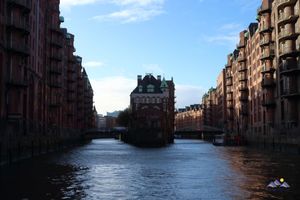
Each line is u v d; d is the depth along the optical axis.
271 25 88.69
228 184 33.03
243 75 122.38
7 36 60.75
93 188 31.31
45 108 92.69
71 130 130.88
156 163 55.47
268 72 88.75
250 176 37.94
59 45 100.12
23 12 64.31
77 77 155.00
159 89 142.25
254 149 94.50
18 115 58.88
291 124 75.06
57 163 54.25
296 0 73.69
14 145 55.53
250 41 114.62
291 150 69.81
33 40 78.31
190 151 91.06
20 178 37.03
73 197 27.25
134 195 28.19
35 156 69.56
